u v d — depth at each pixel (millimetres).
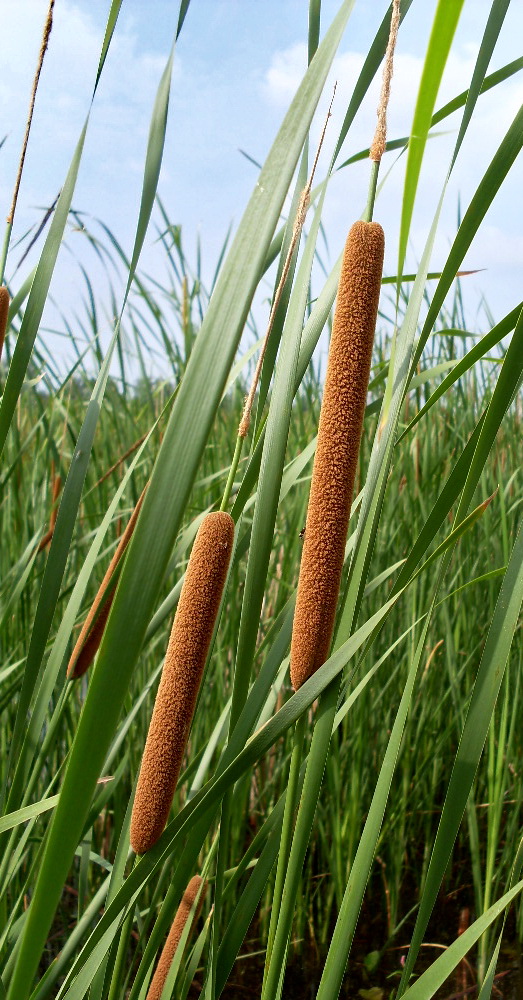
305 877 1338
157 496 273
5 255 422
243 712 400
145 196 435
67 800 281
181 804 1183
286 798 415
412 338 445
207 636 365
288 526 1466
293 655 388
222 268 284
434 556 412
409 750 1383
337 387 371
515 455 1673
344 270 370
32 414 1453
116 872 511
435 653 1533
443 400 1619
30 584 990
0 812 618
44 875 289
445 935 1330
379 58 433
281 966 412
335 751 1259
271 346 470
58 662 572
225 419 1628
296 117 289
